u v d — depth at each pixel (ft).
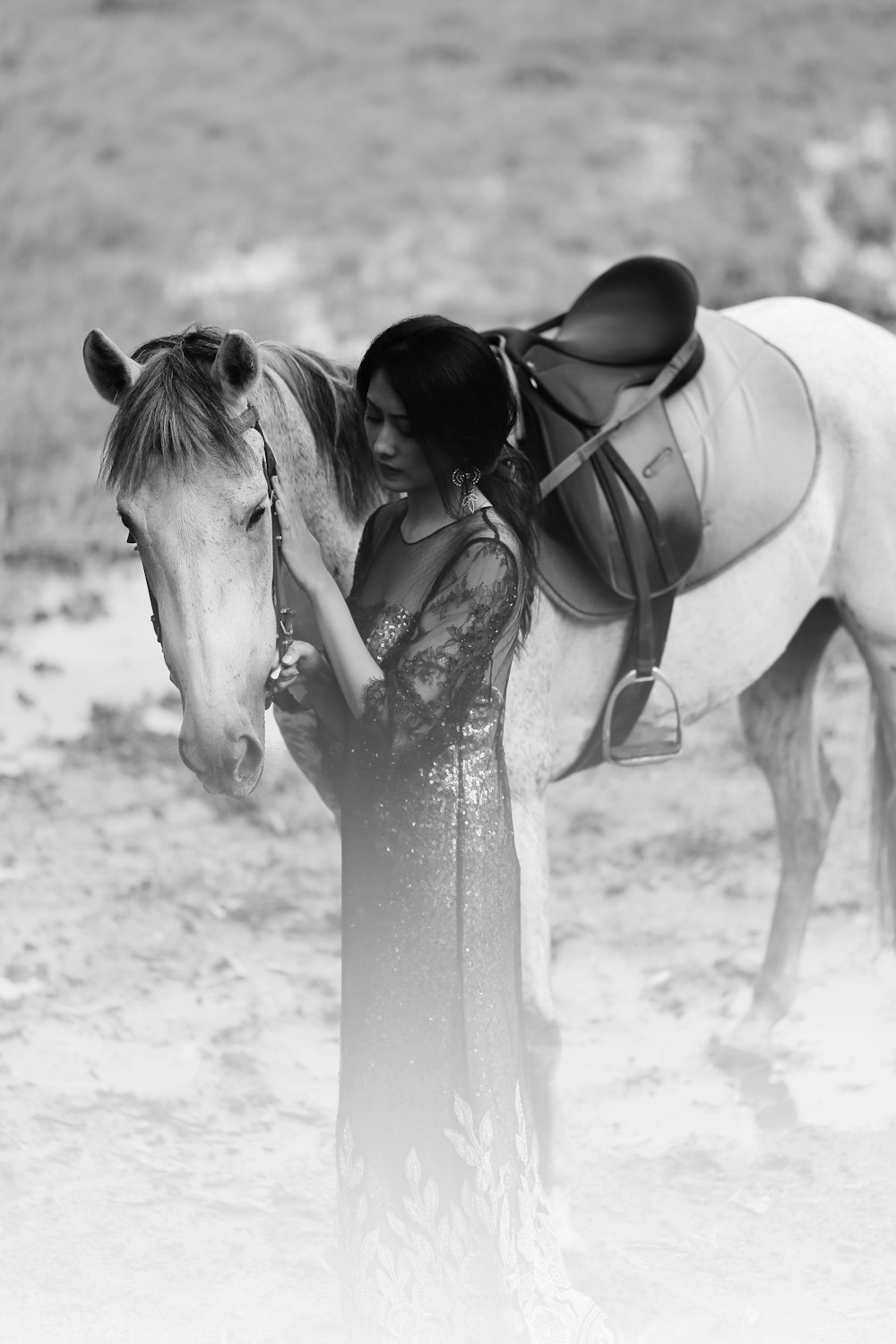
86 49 77.20
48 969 20.85
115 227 60.39
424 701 10.43
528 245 58.39
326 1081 18.17
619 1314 13.20
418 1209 10.58
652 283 16.17
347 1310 10.91
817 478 16.56
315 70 75.10
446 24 80.18
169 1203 15.20
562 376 15.39
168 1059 18.56
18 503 41.78
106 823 26.27
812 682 18.42
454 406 10.33
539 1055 13.96
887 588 17.17
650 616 14.84
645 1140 16.72
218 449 10.55
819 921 22.90
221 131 68.69
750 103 69.97
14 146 66.59
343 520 13.84
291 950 22.04
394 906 10.56
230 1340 12.79
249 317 53.06
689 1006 20.27
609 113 69.15
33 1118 16.80
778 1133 16.67
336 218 61.00
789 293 55.21
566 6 81.46
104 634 35.40
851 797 27.14
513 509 11.12
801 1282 13.70
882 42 76.74
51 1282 13.69
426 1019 10.55
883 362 17.51
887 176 63.67
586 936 22.56
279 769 28.27
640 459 15.06
